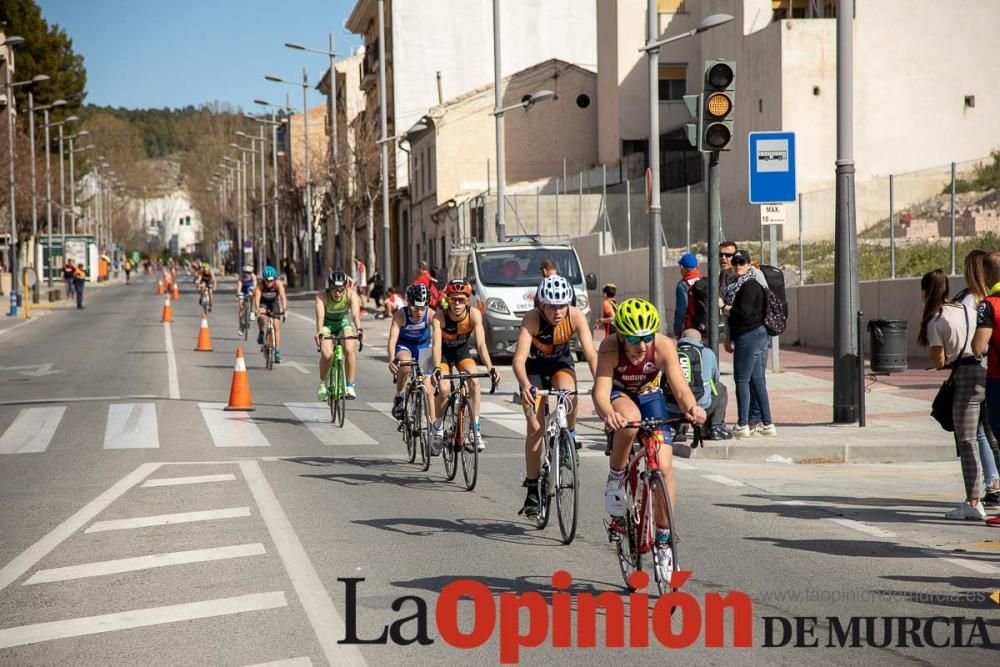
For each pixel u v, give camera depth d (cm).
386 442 2734
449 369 2145
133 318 8788
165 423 3075
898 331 3133
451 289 2091
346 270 16725
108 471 2311
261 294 4838
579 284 5041
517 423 3102
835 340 2750
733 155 7588
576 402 1692
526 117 11031
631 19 9875
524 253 5062
